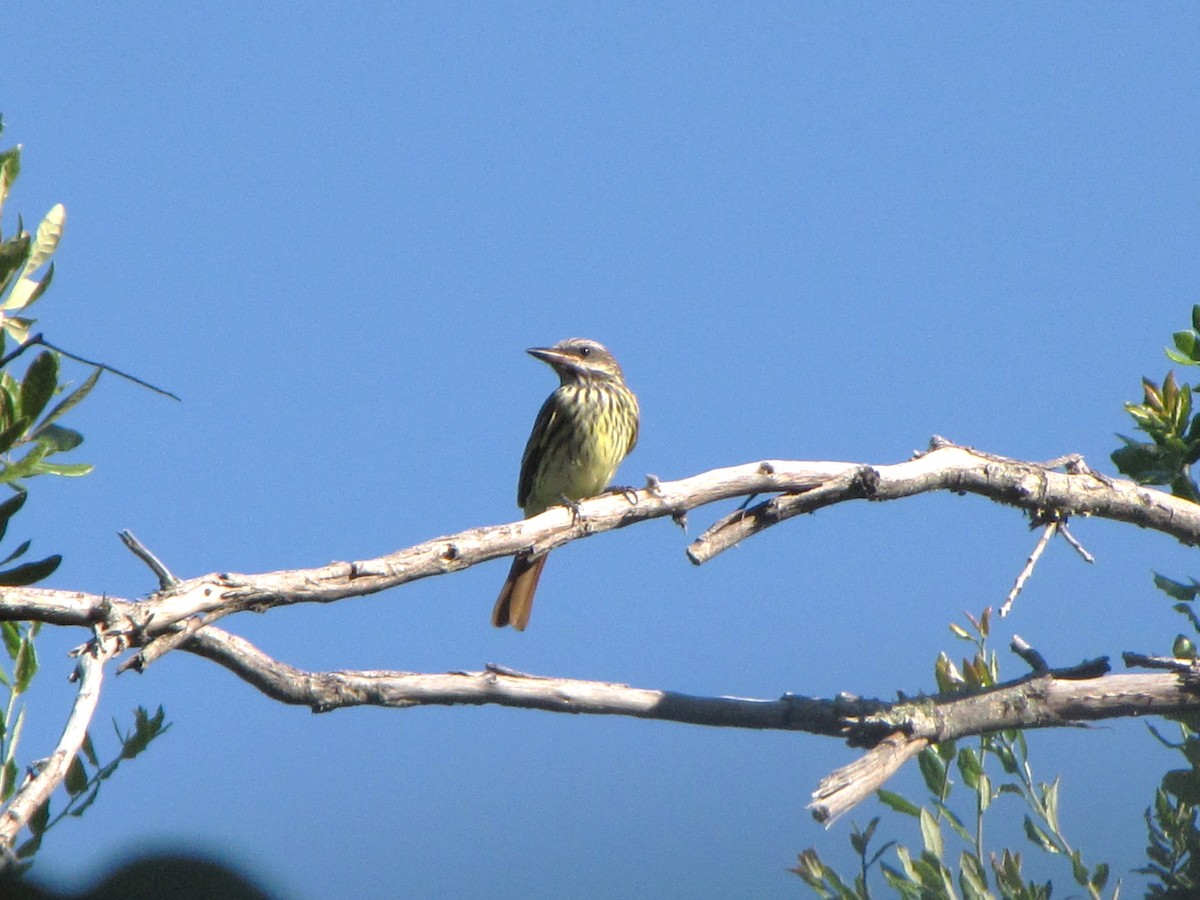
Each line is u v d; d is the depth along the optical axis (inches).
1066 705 429.1
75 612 321.4
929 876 398.3
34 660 368.8
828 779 386.9
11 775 358.3
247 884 218.2
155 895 214.7
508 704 420.2
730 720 421.7
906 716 415.2
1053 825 418.3
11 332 369.7
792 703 421.7
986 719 423.5
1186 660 436.1
